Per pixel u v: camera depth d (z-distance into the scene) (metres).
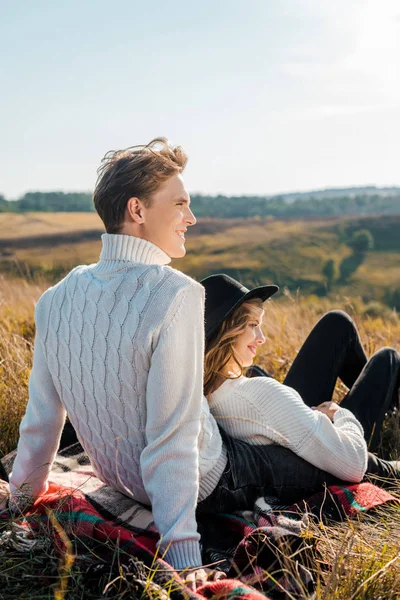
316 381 3.09
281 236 101.75
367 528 2.19
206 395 2.44
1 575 1.81
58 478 2.53
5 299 5.73
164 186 2.07
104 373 2.03
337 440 2.35
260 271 82.12
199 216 146.88
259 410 2.36
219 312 2.39
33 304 5.54
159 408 1.94
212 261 86.31
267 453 2.33
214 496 2.23
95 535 1.98
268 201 164.25
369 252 97.19
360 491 2.38
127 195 2.05
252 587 1.77
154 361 1.93
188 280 1.99
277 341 4.64
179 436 1.95
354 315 6.16
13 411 3.21
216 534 2.22
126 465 2.14
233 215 155.75
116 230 2.11
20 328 4.79
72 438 2.89
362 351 3.22
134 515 2.22
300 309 6.06
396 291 78.31
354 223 113.81
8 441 3.05
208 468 2.20
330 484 2.41
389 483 2.57
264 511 2.21
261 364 4.21
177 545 1.87
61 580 1.67
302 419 2.32
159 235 2.10
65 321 2.11
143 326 1.94
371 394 2.99
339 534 2.11
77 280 2.13
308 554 1.90
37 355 2.23
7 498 2.19
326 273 85.06
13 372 3.58
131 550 1.88
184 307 1.96
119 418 2.07
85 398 2.12
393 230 106.56
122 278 2.01
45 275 6.87
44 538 1.97
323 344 3.12
